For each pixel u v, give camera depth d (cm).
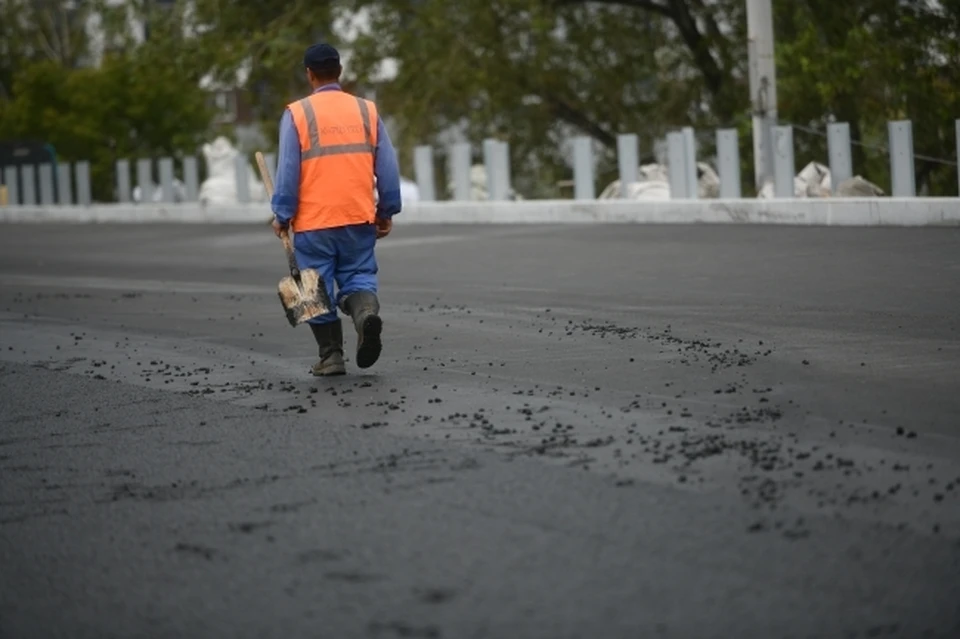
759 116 5794
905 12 7588
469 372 2433
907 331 2620
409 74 9231
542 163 9925
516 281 3909
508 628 1173
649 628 1162
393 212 2422
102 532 1544
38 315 3722
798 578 1266
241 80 9631
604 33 9456
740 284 3494
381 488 1648
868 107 7556
